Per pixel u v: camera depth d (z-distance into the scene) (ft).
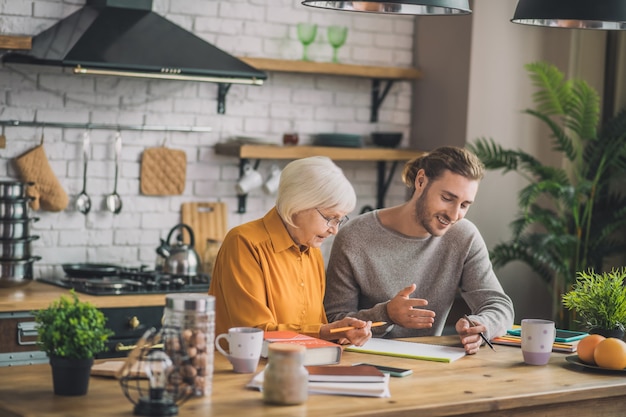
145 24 17.10
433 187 12.04
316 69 19.29
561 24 11.43
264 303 10.69
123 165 18.29
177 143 18.79
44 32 16.87
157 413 7.76
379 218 12.81
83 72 15.78
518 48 20.04
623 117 19.44
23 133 17.37
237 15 19.16
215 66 16.81
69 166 17.78
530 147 20.30
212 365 8.56
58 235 17.76
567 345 11.67
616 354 10.27
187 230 18.26
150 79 18.42
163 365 7.96
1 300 15.06
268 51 19.52
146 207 18.54
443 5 9.59
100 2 17.31
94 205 18.06
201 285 16.72
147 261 18.60
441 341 11.76
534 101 19.24
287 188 10.79
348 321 10.68
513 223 18.72
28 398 8.26
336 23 20.27
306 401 8.38
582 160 20.04
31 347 15.16
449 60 20.17
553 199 20.07
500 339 11.88
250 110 19.49
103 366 9.24
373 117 20.84
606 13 10.44
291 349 8.30
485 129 19.88
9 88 17.17
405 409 8.32
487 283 12.69
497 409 8.93
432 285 12.80
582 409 9.77
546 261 18.57
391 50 20.84
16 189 16.05
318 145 19.86
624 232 20.18
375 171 20.98
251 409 8.07
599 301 11.69
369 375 8.90
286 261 11.10
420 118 20.93
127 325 15.75
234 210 19.42
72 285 16.56
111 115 18.10
